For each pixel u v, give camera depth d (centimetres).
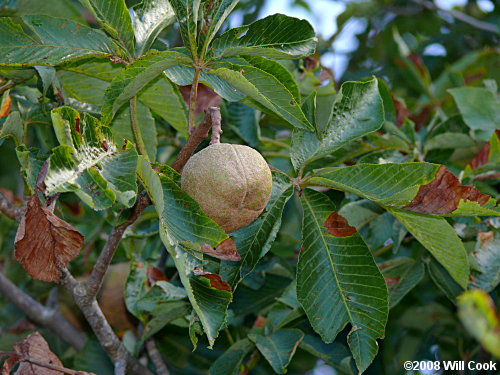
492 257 55
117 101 47
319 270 49
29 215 43
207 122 47
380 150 61
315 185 50
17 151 46
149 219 61
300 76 60
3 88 53
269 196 47
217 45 48
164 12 50
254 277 61
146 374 59
